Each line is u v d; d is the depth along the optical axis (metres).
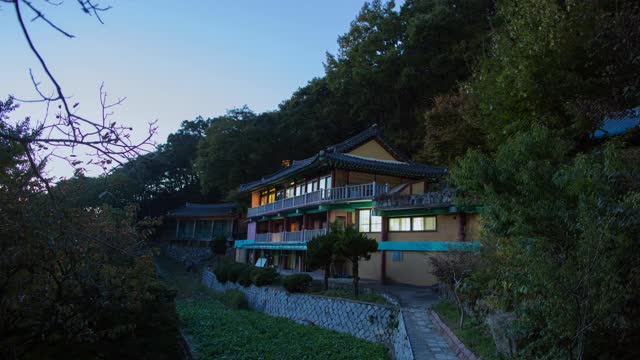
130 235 8.36
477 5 37.44
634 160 6.57
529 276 6.38
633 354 5.82
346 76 46.16
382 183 27.14
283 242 32.47
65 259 7.15
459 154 20.97
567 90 13.28
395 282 23.69
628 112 13.27
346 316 17.12
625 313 5.68
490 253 9.79
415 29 38.22
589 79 13.15
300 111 50.84
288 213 34.09
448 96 22.98
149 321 11.38
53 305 7.49
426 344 10.93
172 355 11.60
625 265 5.29
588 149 13.93
